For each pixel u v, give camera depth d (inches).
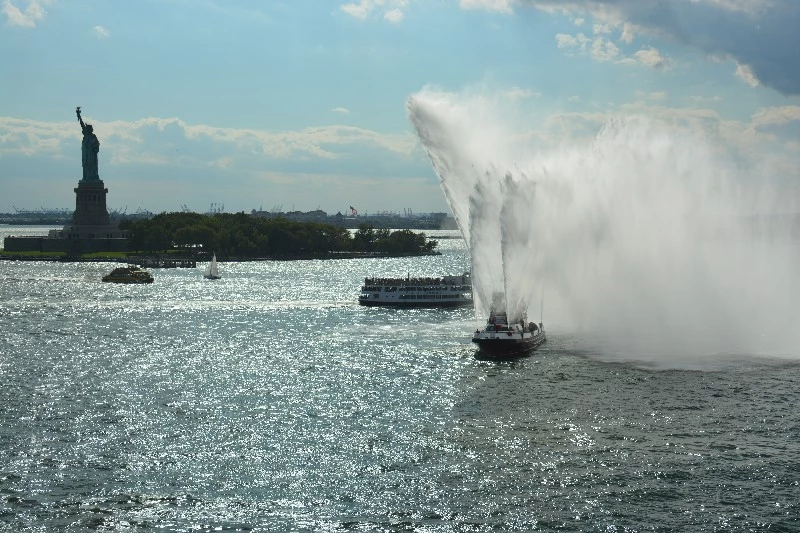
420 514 3272.6
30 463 3814.0
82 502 3388.3
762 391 5017.2
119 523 3198.8
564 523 3181.6
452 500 3395.7
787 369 5615.2
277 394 5157.5
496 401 4891.7
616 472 3659.0
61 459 3873.0
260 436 4229.8
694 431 4217.5
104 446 4067.4
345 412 4704.7
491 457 3873.0
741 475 3614.7
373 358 6446.9
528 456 3873.0
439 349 6855.3
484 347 6314.0
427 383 5428.2
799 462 3759.8
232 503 3383.4
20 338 7628.0
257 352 6811.0
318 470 3732.8
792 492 3435.0
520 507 3319.4
